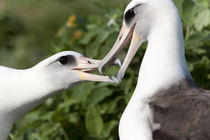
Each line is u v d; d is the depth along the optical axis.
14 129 11.92
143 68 9.31
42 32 22.11
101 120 10.89
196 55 11.13
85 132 11.42
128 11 9.41
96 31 11.80
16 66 18.73
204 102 8.60
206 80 11.06
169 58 9.16
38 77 9.84
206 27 11.22
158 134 8.50
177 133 8.41
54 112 11.39
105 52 11.09
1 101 9.88
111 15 12.17
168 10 9.21
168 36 9.19
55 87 9.88
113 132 11.11
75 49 12.00
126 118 8.84
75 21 12.94
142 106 8.96
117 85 11.20
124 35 9.52
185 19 11.18
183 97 8.86
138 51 11.06
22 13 23.38
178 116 8.57
